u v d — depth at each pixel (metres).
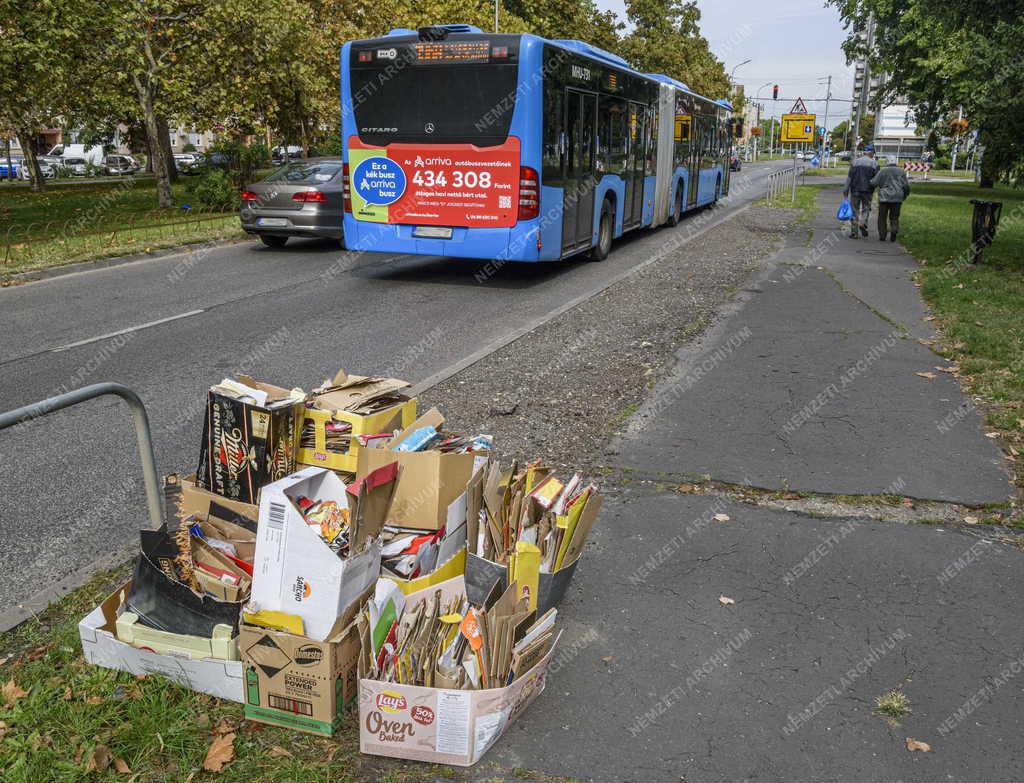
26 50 17.78
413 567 3.17
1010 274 12.46
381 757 2.74
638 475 5.15
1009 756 2.81
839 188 36.94
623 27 52.19
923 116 35.41
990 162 14.14
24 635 3.42
